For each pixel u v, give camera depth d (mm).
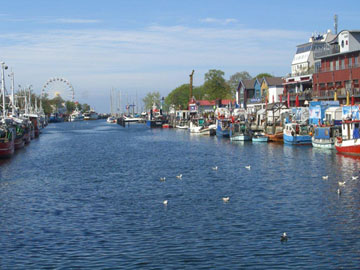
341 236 32125
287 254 29047
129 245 31141
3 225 36281
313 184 50531
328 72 114750
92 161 78000
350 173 56844
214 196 45406
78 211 40375
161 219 37188
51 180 57250
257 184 51406
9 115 123000
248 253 29297
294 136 94500
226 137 131625
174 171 63219
